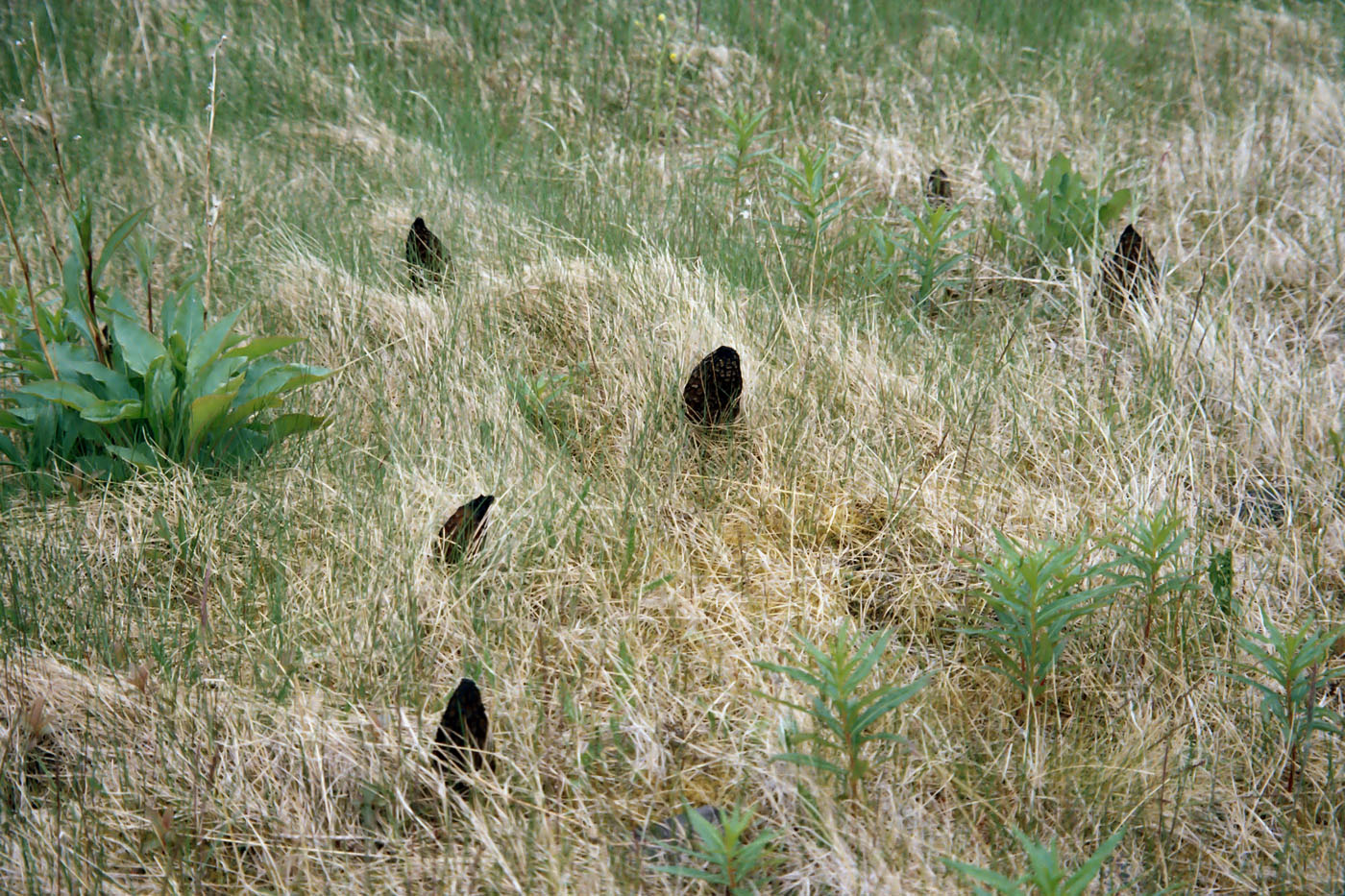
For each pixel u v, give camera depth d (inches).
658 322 239.5
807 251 276.1
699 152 351.9
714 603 176.2
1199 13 463.2
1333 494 201.0
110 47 377.1
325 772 145.5
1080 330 251.1
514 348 236.7
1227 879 137.0
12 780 142.2
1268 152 333.1
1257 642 167.5
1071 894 113.4
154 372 191.0
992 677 163.8
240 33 401.1
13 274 254.8
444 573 173.9
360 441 206.5
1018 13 449.4
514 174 325.7
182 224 284.8
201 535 180.4
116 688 153.6
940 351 239.3
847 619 171.2
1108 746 152.4
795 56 407.8
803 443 208.5
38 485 190.7
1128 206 305.3
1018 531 190.1
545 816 139.6
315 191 309.0
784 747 147.6
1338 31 446.3
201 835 137.3
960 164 338.0
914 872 133.6
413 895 131.1
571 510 186.7
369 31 414.9
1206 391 227.3
